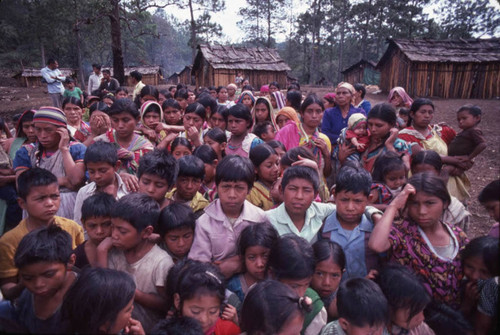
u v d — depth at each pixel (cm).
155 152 253
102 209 213
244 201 247
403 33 4819
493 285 171
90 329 146
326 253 197
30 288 162
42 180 208
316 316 189
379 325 165
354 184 211
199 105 410
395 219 220
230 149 378
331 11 4962
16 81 3089
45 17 2620
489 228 452
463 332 183
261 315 157
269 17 5075
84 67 5403
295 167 229
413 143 334
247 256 201
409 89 2055
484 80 1964
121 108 311
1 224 309
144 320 199
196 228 225
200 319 167
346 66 6178
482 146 335
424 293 176
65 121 290
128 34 5503
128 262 204
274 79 2358
